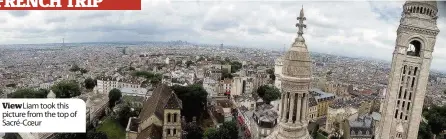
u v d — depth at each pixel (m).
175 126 134.38
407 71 125.38
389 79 131.75
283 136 61.34
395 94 128.00
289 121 61.41
